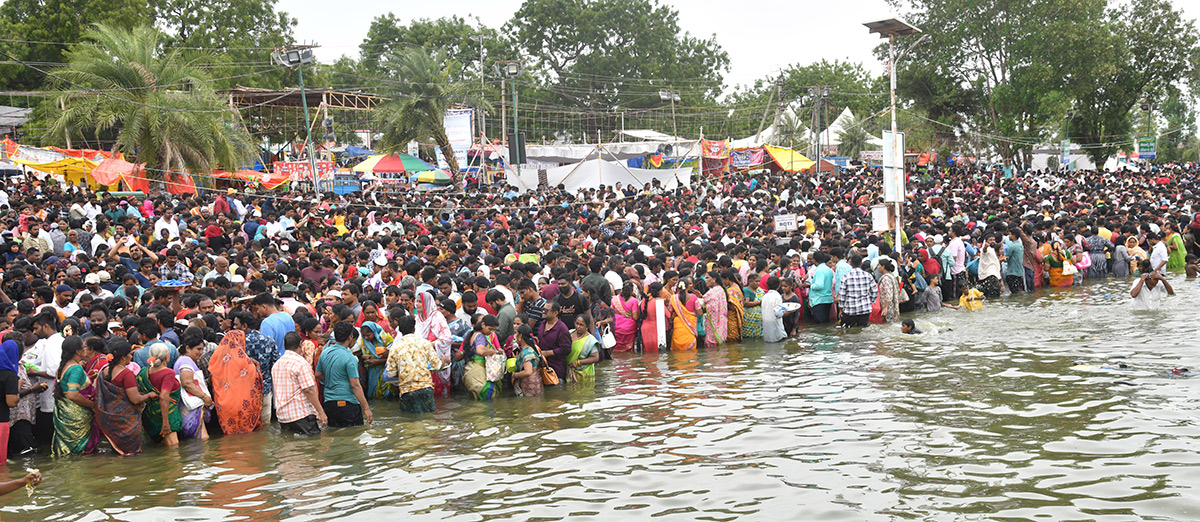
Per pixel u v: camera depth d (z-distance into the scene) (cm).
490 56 6406
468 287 1131
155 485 713
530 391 1023
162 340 881
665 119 6625
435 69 3516
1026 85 5594
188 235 1567
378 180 3297
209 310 926
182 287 1020
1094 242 1983
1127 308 1489
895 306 1469
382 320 1034
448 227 1930
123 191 2358
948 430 782
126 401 809
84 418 812
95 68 2545
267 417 927
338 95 4056
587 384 1073
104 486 713
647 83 6644
